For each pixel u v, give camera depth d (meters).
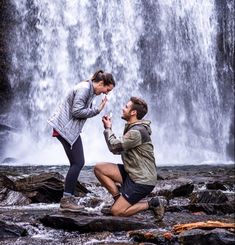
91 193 7.99
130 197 5.37
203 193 7.34
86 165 15.43
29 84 21.42
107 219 5.10
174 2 23.92
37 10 21.69
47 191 7.37
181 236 4.50
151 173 5.39
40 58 21.52
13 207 6.75
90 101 5.72
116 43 22.42
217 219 6.06
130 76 22.48
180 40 23.92
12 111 21.31
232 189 9.64
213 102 24.45
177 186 8.27
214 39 24.86
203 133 23.89
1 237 4.78
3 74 21.48
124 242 4.63
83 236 4.88
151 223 5.25
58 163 16.97
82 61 21.77
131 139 5.26
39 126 20.97
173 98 23.41
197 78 24.09
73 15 21.84
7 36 21.56
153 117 22.86
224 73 25.08
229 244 4.35
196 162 22.22
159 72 23.23
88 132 20.48
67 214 5.49
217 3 25.00
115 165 5.51
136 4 23.03
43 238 4.77
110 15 22.44
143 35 23.08
